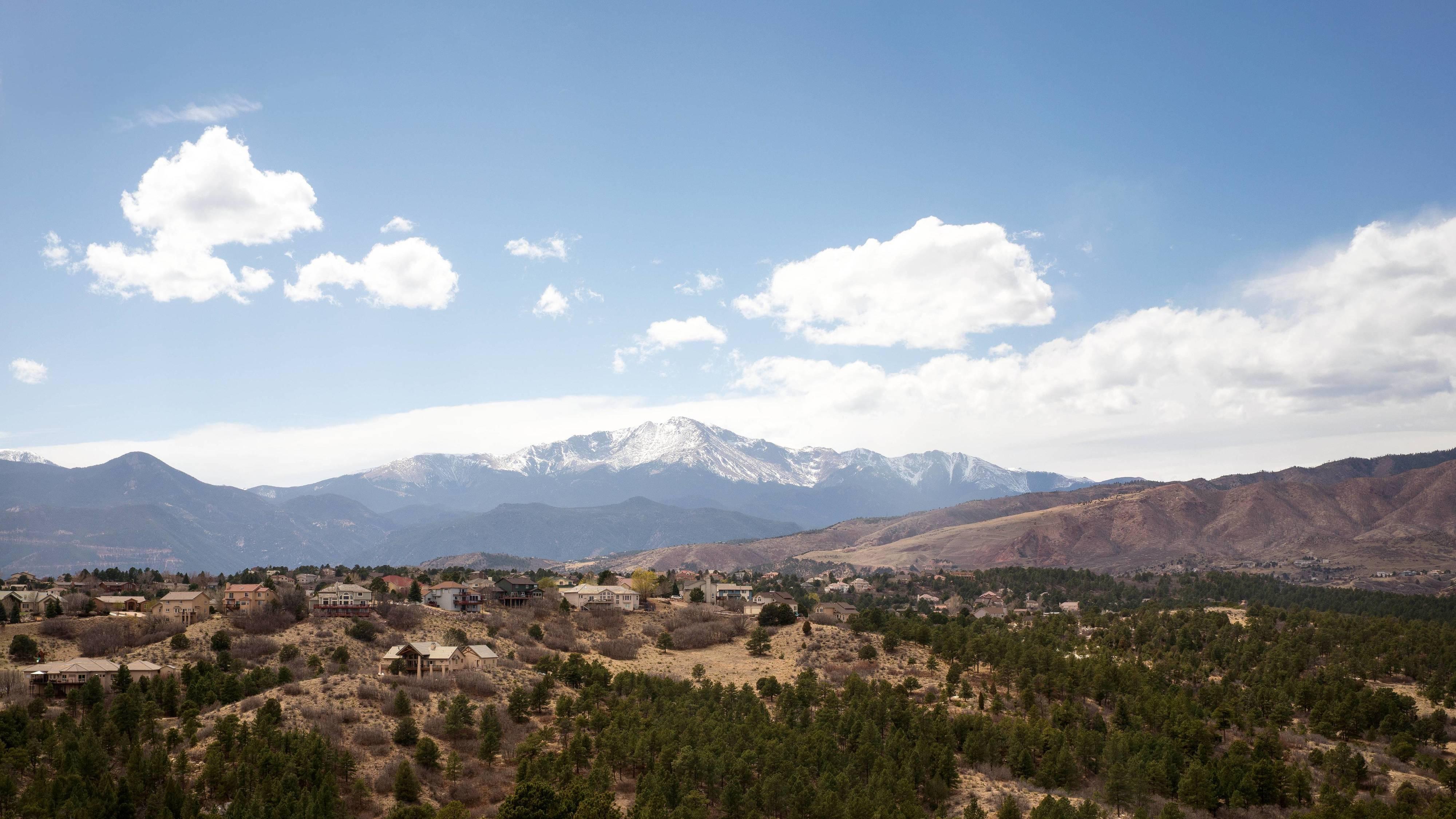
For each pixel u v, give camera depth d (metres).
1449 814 131.88
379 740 137.12
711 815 133.00
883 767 142.12
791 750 143.12
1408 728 178.00
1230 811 143.00
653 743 141.12
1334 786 149.75
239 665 173.50
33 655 176.62
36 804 112.81
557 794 120.69
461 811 118.19
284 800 115.31
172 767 127.38
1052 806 129.12
